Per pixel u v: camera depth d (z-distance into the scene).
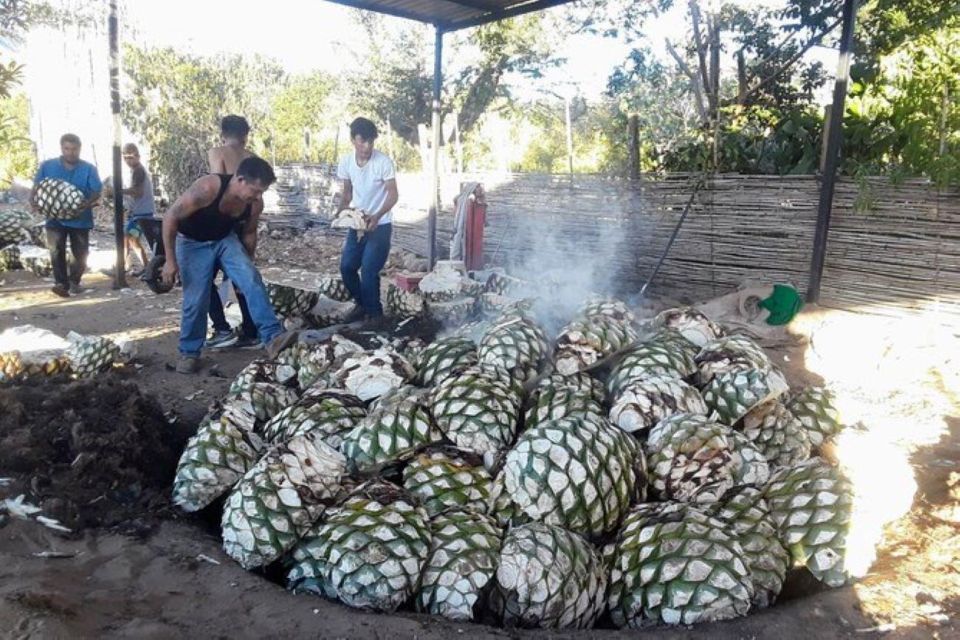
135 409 4.13
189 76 19.44
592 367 4.14
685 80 17.78
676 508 3.11
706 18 13.14
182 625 2.54
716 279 8.74
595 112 22.89
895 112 7.48
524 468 3.13
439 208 12.55
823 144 7.73
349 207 7.09
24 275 10.55
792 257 8.09
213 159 6.52
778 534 3.10
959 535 3.32
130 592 2.73
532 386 4.00
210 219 5.76
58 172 9.22
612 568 3.01
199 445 3.61
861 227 7.47
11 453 3.59
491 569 2.84
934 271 7.05
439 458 3.40
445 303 6.62
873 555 3.04
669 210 9.09
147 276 7.59
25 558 2.88
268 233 15.58
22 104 22.48
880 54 8.21
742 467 3.52
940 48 7.12
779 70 10.55
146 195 10.07
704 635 2.60
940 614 2.70
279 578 3.13
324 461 3.24
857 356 6.34
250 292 5.87
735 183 8.43
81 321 7.86
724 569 2.79
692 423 3.56
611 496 3.18
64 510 3.23
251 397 4.30
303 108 24.39
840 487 3.13
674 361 4.07
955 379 5.87
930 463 4.25
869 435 4.06
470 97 23.86
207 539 3.24
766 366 4.11
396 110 24.70
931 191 6.97
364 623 2.62
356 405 3.92
